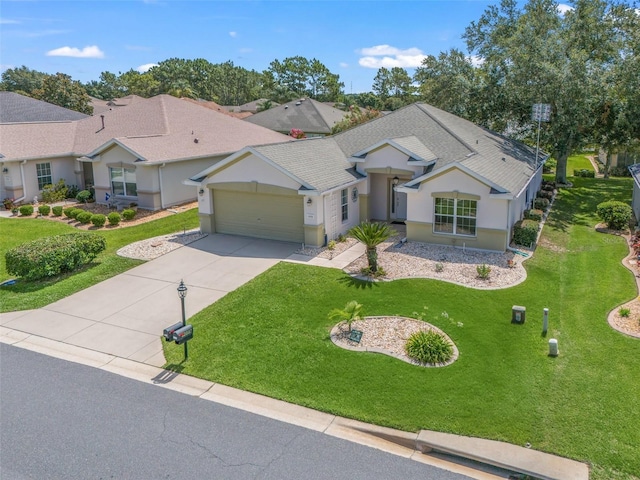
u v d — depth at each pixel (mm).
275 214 20484
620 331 12547
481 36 36938
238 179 20641
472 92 34094
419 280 16047
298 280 16141
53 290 15859
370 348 11773
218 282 16297
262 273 16891
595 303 14383
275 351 11812
